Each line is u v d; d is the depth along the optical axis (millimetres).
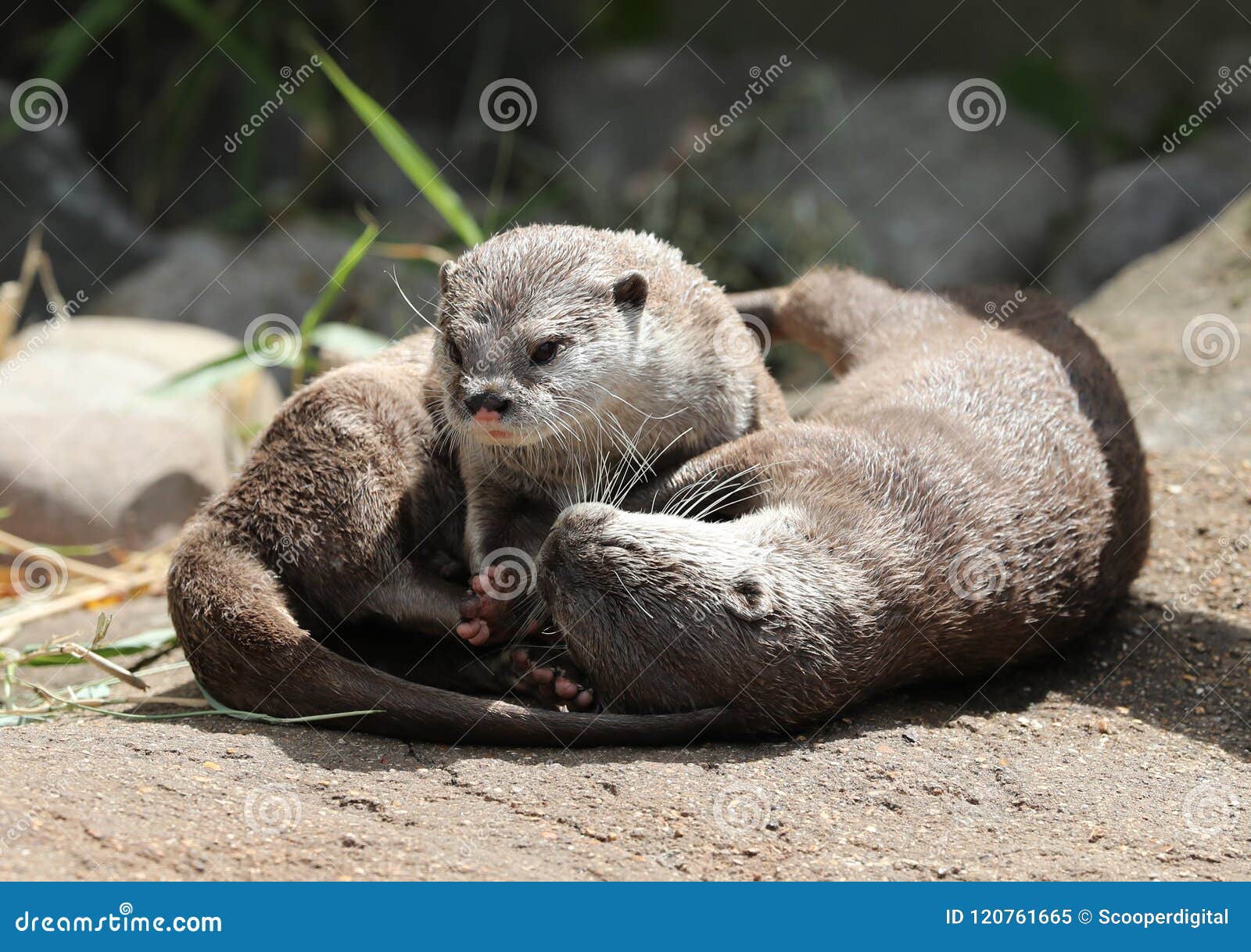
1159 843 4082
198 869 3555
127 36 14070
